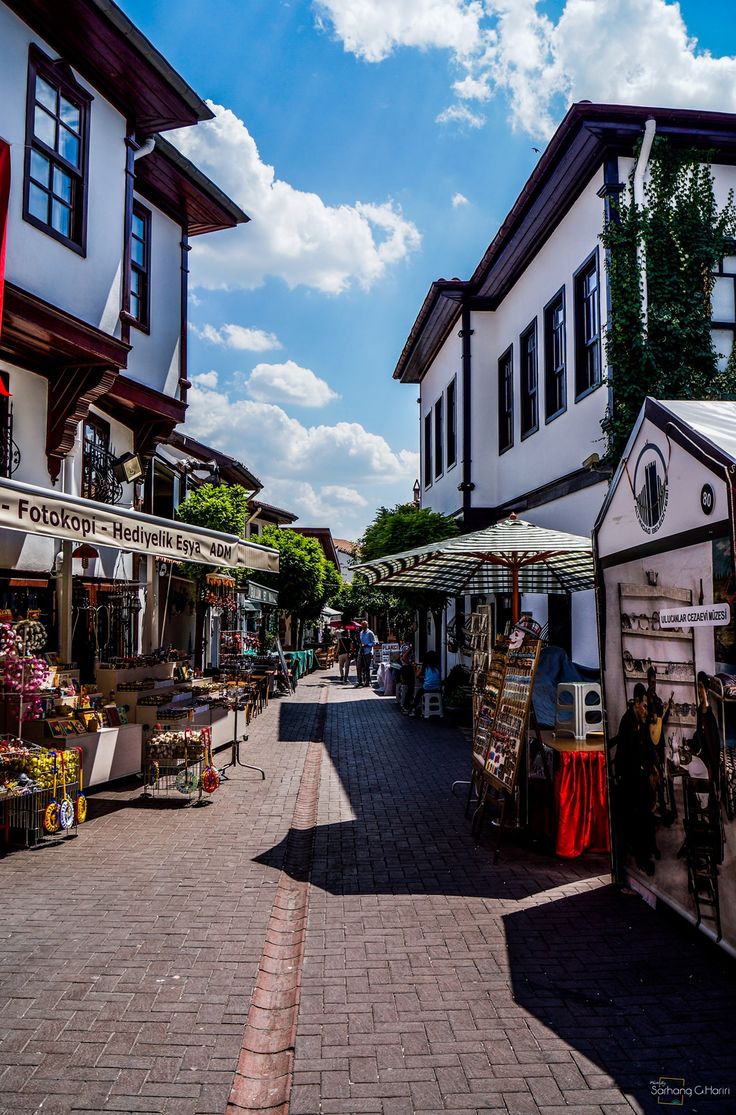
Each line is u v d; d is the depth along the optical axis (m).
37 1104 3.20
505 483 16.88
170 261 13.54
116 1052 3.58
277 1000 4.27
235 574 16.55
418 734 14.03
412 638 24.84
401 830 7.63
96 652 11.93
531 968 4.53
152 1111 3.17
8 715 7.70
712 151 10.94
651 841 5.45
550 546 8.09
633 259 10.65
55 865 6.26
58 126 9.74
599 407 11.43
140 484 13.93
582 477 12.09
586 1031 3.82
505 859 6.71
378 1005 4.09
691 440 4.67
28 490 6.73
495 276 16.53
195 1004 4.02
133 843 6.91
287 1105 3.26
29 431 10.20
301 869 6.50
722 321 11.10
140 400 12.51
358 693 22.69
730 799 4.37
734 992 4.22
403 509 17.16
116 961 4.51
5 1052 3.57
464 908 5.53
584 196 12.04
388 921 5.27
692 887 4.87
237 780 9.70
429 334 20.86
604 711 6.14
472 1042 3.72
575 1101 3.27
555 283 13.49
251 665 18.31
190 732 8.59
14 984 4.21
